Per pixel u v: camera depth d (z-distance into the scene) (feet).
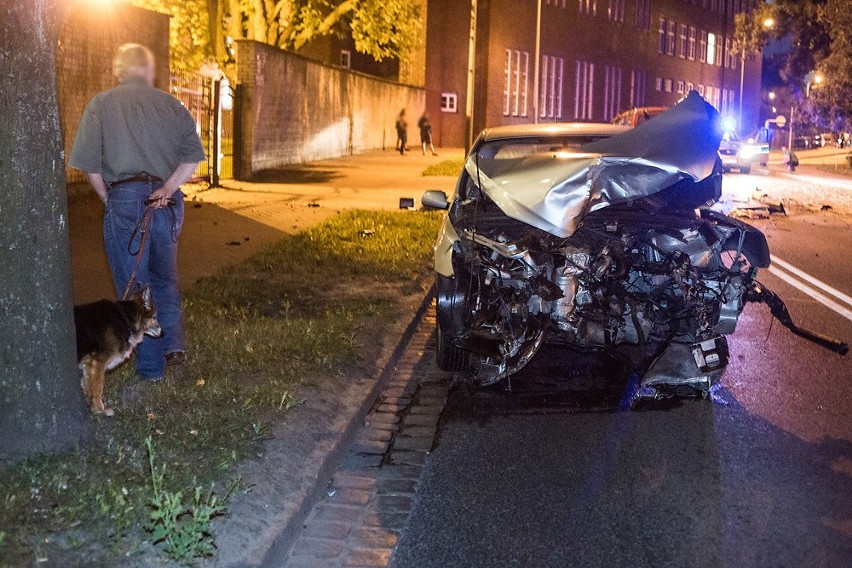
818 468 17.26
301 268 33.40
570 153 21.40
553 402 21.15
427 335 27.27
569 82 170.40
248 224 44.86
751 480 16.66
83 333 16.69
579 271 20.61
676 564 13.53
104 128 17.93
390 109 133.80
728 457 17.79
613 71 182.09
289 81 84.02
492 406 20.94
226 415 17.42
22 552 11.79
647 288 21.62
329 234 41.32
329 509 15.46
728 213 60.49
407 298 29.58
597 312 20.77
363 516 15.20
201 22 90.74
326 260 35.14
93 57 48.83
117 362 17.51
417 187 68.69
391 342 24.56
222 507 13.56
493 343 20.94
